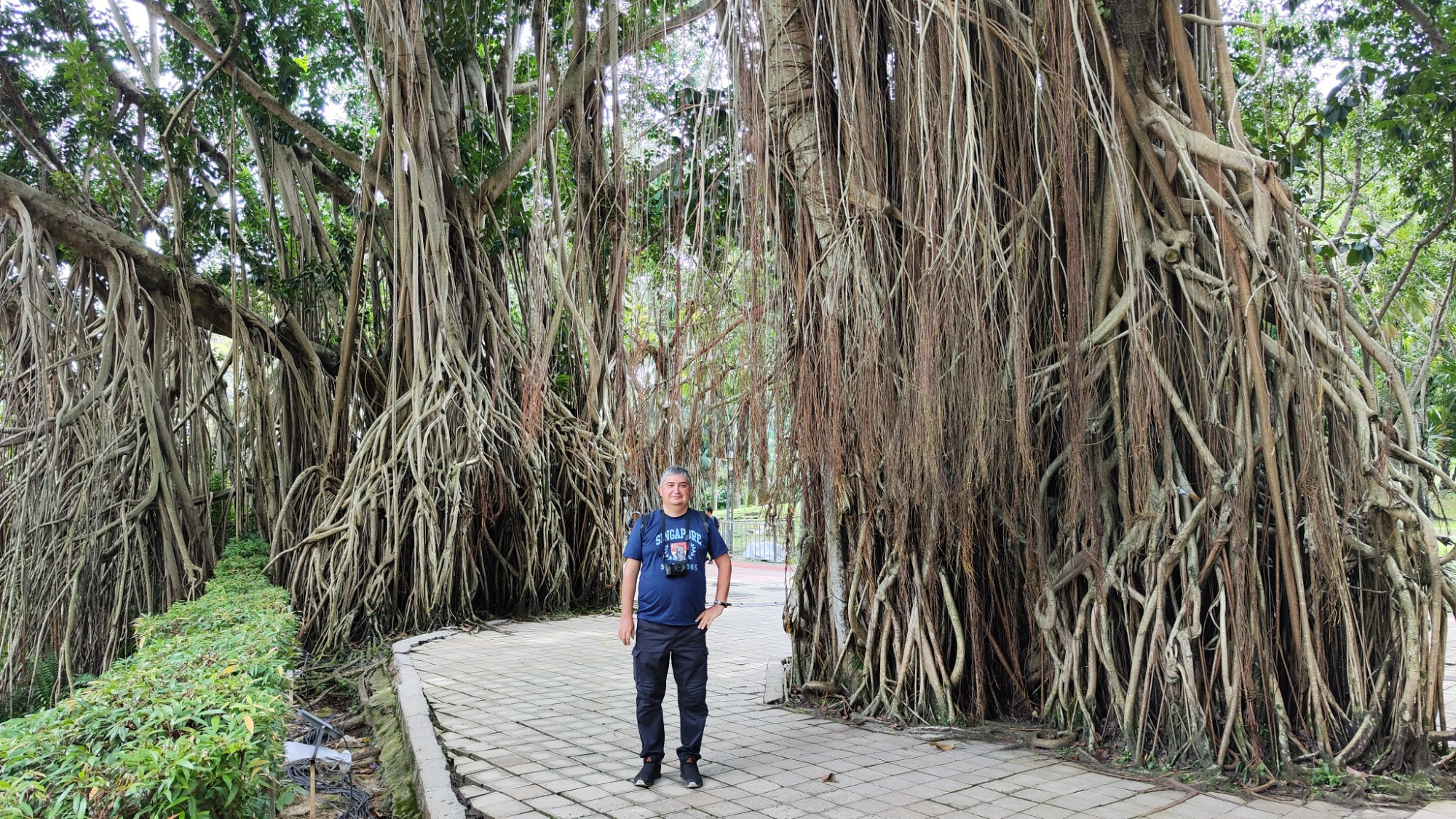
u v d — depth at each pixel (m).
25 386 9.52
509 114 11.80
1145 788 3.76
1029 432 4.34
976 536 4.94
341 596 9.22
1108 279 4.45
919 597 4.91
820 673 5.51
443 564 9.62
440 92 10.89
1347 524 4.03
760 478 4.66
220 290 10.94
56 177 10.33
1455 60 6.15
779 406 4.88
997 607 5.00
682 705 3.89
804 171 5.02
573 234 9.93
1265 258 3.94
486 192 10.95
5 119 10.41
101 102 10.95
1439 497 4.23
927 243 4.17
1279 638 4.10
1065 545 4.71
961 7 4.40
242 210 13.58
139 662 3.60
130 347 9.84
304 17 11.16
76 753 2.14
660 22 5.82
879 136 4.81
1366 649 4.01
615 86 6.32
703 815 3.44
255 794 2.46
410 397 9.94
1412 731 3.76
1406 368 5.71
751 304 4.58
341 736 4.62
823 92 5.03
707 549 4.01
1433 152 7.21
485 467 9.96
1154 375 4.07
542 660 7.46
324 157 13.01
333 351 11.76
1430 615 3.84
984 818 3.38
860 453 4.84
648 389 5.09
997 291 4.52
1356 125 7.77
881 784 3.82
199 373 10.60
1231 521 4.00
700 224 4.80
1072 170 4.11
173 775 1.97
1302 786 3.70
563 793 3.74
